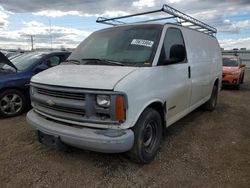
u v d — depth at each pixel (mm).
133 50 3598
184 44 4441
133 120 2936
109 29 4402
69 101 2990
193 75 4695
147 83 3176
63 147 3119
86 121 2916
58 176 3107
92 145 2791
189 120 5758
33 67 5988
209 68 5809
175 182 3016
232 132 4910
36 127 3330
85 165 3389
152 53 3475
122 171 3248
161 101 3545
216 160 3621
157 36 3703
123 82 2836
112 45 3846
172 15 4441
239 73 11656
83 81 2930
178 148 4027
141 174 3184
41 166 3346
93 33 4621
